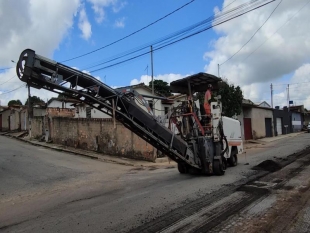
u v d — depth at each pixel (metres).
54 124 28.88
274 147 23.44
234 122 14.57
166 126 11.79
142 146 18.53
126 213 6.68
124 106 10.28
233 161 13.84
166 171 14.00
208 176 11.39
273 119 41.19
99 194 9.28
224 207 6.72
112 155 20.72
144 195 8.51
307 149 18.86
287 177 9.92
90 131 23.33
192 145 11.50
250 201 7.11
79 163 17.50
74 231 5.70
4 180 12.15
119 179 12.28
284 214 6.00
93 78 9.48
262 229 5.24
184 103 12.05
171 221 5.93
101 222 6.14
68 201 8.56
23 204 8.64
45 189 10.70
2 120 48.66
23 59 8.38
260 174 10.89
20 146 26.02
